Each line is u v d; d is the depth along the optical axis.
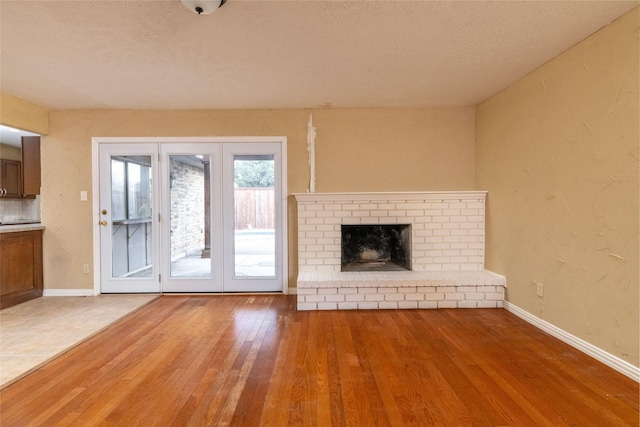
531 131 2.82
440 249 3.66
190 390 1.87
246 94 3.31
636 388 1.86
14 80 2.91
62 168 3.80
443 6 1.87
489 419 1.61
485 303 3.31
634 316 1.94
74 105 3.63
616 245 2.04
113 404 1.74
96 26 2.06
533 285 2.83
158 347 2.43
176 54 2.44
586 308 2.28
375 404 1.73
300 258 3.66
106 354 2.31
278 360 2.22
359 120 3.79
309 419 1.61
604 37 2.09
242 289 3.87
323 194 3.60
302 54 2.45
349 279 3.32
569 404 1.72
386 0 1.81
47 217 3.81
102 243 3.85
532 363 2.16
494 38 2.23
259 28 2.09
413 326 2.82
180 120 3.79
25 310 3.26
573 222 2.38
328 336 2.62
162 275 3.86
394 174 3.81
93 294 3.82
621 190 2.01
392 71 2.77
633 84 1.92
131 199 3.86
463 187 3.81
